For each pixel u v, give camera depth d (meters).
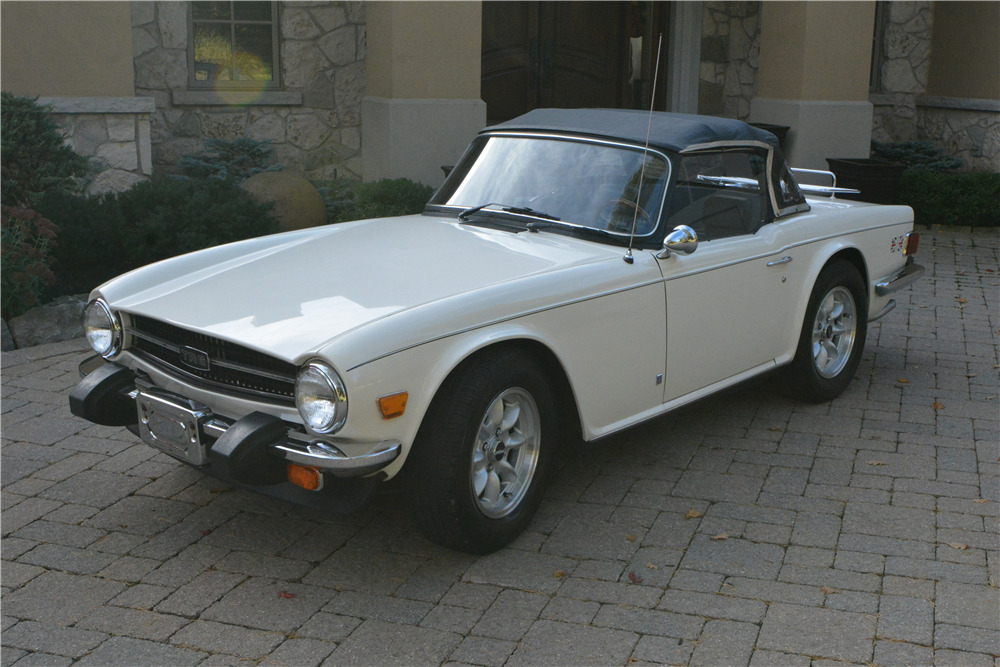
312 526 3.95
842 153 11.75
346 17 10.80
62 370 5.83
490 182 4.70
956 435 5.00
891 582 3.51
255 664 3.01
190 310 3.57
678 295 4.24
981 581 3.52
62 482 4.34
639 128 4.54
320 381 3.06
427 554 3.73
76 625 3.22
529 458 3.80
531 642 3.14
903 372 6.08
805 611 3.32
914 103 13.69
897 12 13.31
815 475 4.47
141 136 8.85
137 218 7.54
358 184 10.65
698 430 5.04
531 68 12.41
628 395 4.13
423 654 3.07
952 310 7.63
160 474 4.45
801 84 11.48
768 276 4.77
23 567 3.60
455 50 10.00
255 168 10.05
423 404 3.28
